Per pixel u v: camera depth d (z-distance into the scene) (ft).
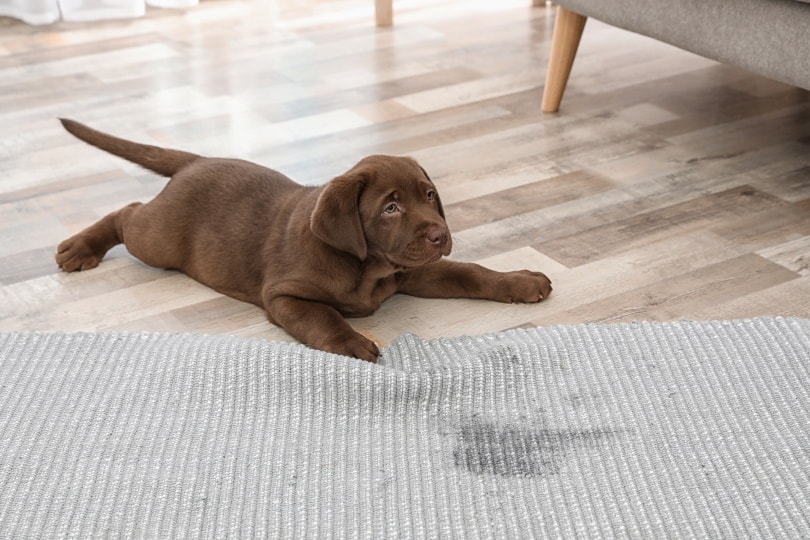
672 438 5.45
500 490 5.12
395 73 11.35
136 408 5.68
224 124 9.96
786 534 4.81
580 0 9.43
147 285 7.16
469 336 6.36
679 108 10.25
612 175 8.79
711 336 6.18
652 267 7.30
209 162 7.20
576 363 6.01
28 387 5.87
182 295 7.03
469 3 14.01
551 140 9.55
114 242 7.50
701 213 8.07
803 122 9.80
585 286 7.08
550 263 7.39
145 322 6.72
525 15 13.44
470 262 7.25
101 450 5.38
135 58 11.89
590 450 5.39
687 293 6.95
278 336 6.56
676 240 7.66
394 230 6.06
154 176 8.81
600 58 11.75
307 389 5.75
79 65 11.66
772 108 10.18
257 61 11.78
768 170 8.80
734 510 4.96
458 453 5.38
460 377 5.84
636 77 11.13
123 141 7.39
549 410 5.68
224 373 5.86
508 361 5.99
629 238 7.72
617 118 10.03
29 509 4.99
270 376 5.80
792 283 7.03
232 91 10.84
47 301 6.97
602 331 6.26
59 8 13.28
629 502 5.02
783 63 7.96
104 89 10.93
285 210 6.66
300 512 4.98
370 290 6.55
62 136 9.71
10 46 12.33
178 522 4.92
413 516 4.95
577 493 5.09
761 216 8.00
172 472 5.23
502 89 10.85
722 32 8.38
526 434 5.51
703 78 11.05
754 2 8.04
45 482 5.17
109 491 5.10
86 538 4.82
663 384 5.84
